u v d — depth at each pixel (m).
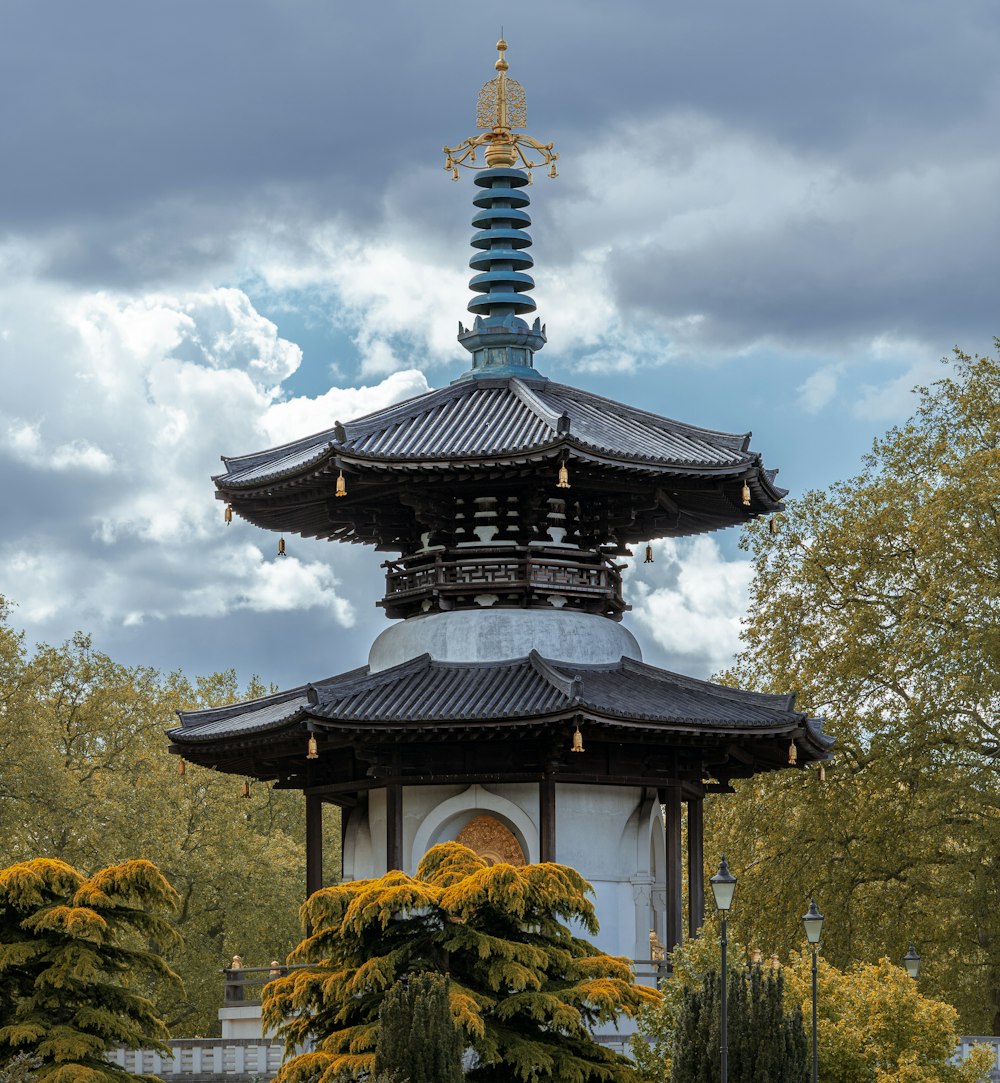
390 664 68.25
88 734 110.88
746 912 88.75
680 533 76.38
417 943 52.22
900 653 87.69
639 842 66.31
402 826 65.56
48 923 52.00
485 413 68.50
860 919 87.38
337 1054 50.16
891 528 91.06
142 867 53.41
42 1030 51.72
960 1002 84.94
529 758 64.62
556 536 69.00
